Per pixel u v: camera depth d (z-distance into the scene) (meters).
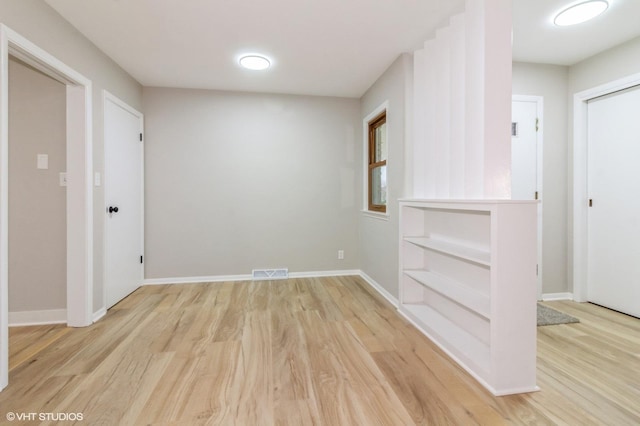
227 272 4.05
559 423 1.44
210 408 1.54
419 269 2.88
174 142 3.88
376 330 2.47
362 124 4.21
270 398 1.61
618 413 1.50
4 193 1.71
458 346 2.03
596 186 3.10
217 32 2.58
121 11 2.26
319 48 2.87
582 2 2.19
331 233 4.29
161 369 1.89
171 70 3.34
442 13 2.33
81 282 2.55
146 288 3.68
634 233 2.78
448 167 2.45
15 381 1.75
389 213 3.24
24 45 1.92
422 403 1.58
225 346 2.19
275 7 2.25
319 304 3.11
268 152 4.10
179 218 3.92
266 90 3.98
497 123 1.95
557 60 3.17
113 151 3.06
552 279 3.30
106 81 2.93
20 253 2.57
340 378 1.80
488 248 2.06
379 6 2.24
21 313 2.58
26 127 2.57
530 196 3.27
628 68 2.76
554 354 2.08
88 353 2.08
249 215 4.08
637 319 2.72
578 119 3.20
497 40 1.93
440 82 2.49
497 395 1.65
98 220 2.75
